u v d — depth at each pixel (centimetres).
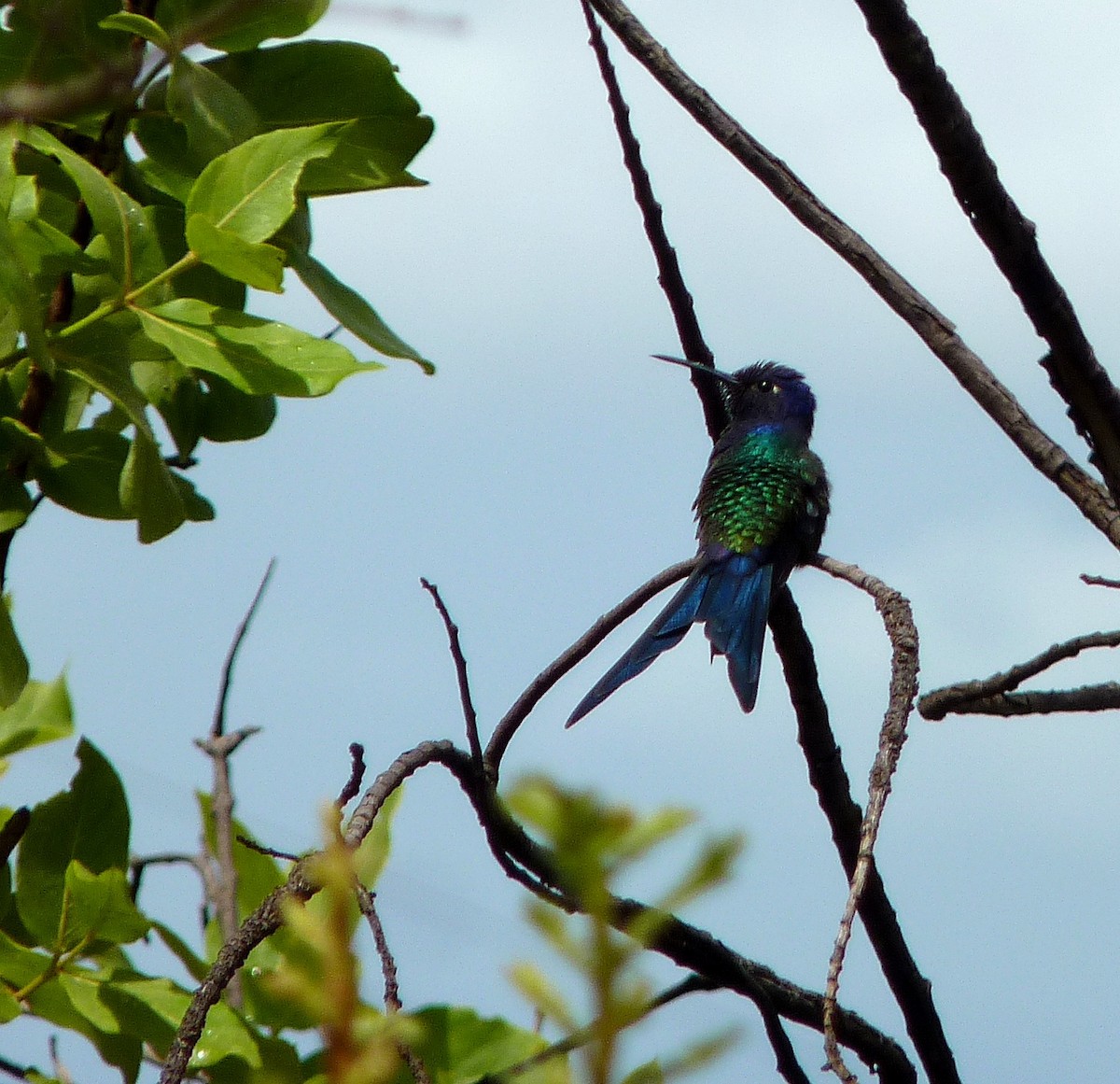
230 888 674
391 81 640
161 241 627
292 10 609
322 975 193
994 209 571
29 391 619
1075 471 611
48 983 564
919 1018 746
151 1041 557
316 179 642
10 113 223
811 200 651
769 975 726
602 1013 166
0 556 623
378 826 574
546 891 558
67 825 599
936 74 553
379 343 625
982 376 620
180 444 676
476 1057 579
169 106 580
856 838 753
